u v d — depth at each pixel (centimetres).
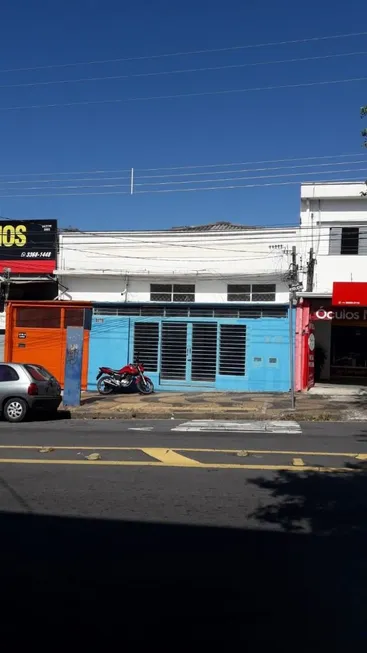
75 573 454
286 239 2144
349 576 447
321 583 435
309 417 1509
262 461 881
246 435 1176
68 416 1584
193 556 487
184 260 2230
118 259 2269
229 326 2155
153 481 748
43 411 1569
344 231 2100
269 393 2056
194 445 1038
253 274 2166
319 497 670
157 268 2245
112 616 385
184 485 727
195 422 1426
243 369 2139
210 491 697
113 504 642
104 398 1902
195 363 2172
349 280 2072
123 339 2217
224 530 553
